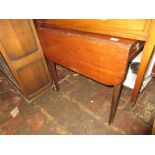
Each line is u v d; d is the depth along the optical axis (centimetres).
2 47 130
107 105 172
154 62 173
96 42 101
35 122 165
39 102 188
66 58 136
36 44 155
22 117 173
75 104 179
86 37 106
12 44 137
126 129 146
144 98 171
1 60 177
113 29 99
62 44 127
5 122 170
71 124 158
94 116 162
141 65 120
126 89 186
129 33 95
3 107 189
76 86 204
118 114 160
